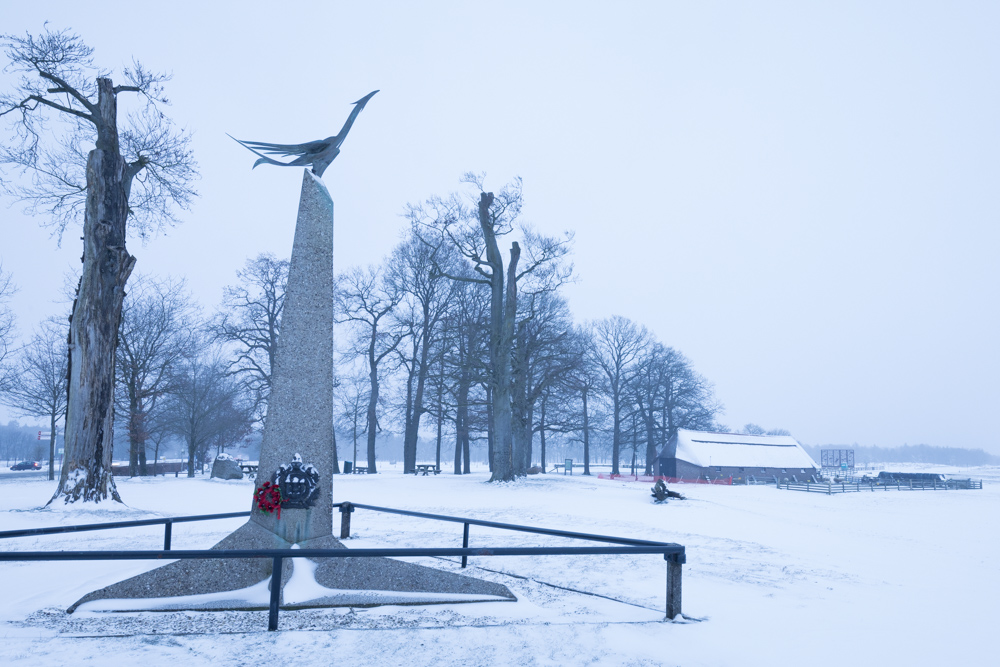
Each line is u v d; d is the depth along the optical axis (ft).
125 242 66.90
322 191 29.04
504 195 130.31
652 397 237.45
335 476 149.18
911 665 18.19
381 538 41.98
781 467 205.67
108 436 63.72
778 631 21.49
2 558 16.42
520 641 18.81
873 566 39.55
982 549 52.08
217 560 23.61
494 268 127.65
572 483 124.98
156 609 21.34
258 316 163.22
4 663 15.83
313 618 20.80
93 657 16.44
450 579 24.61
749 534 55.52
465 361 135.64
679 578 22.67
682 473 203.72
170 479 120.16
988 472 440.45
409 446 173.78
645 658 17.72
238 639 18.26
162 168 76.28
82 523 50.93
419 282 172.35
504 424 121.29
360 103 31.17
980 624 23.73
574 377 146.30
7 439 416.26
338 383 197.26
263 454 26.61
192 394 169.27
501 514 64.44
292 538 25.44
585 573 31.81
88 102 66.49
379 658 16.89
